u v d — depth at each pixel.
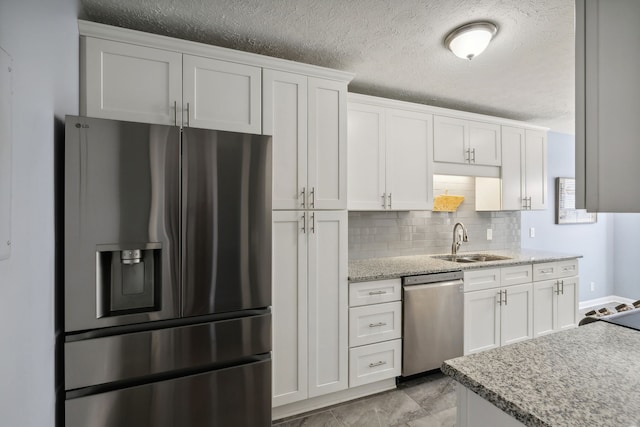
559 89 2.70
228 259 1.63
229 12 1.70
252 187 1.69
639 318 1.36
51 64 1.23
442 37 1.93
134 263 1.51
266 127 1.93
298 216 2.02
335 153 2.13
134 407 1.44
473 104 3.07
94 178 1.37
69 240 1.34
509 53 2.10
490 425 0.85
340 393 2.23
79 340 1.37
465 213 3.49
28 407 1.06
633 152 0.53
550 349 1.06
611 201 0.55
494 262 2.82
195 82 1.78
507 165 3.21
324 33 1.90
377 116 2.58
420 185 2.75
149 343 1.47
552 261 3.13
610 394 0.79
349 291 2.22
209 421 1.58
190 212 1.54
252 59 1.89
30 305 1.07
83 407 1.36
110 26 1.60
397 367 2.36
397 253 3.12
